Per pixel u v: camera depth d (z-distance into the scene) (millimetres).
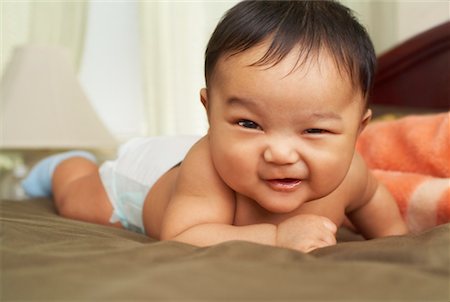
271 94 679
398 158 1127
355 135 745
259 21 720
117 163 1218
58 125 2156
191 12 2584
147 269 485
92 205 1202
